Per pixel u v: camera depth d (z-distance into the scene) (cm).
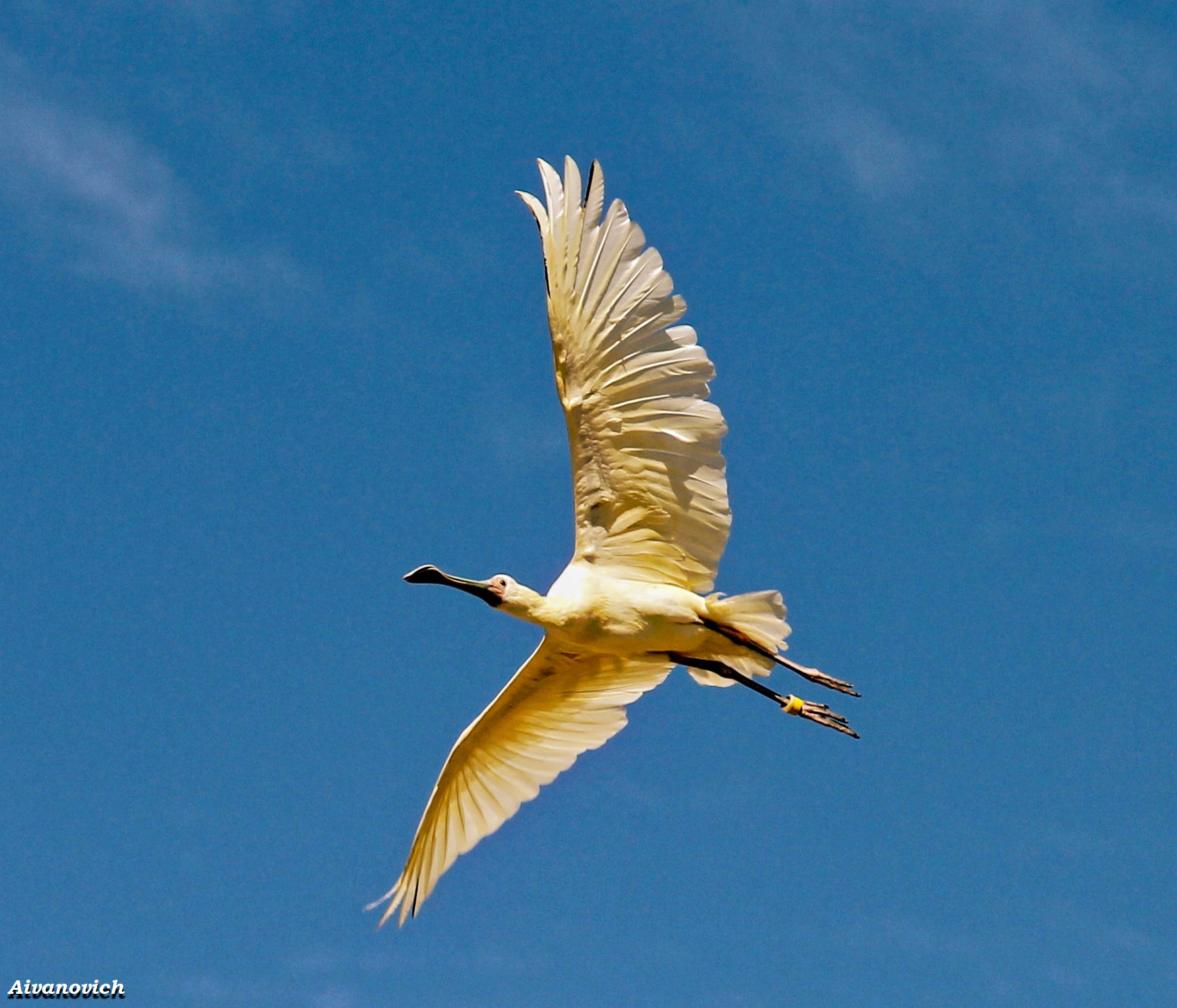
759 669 1934
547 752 2102
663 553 1903
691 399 1814
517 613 1922
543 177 1816
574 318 1802
